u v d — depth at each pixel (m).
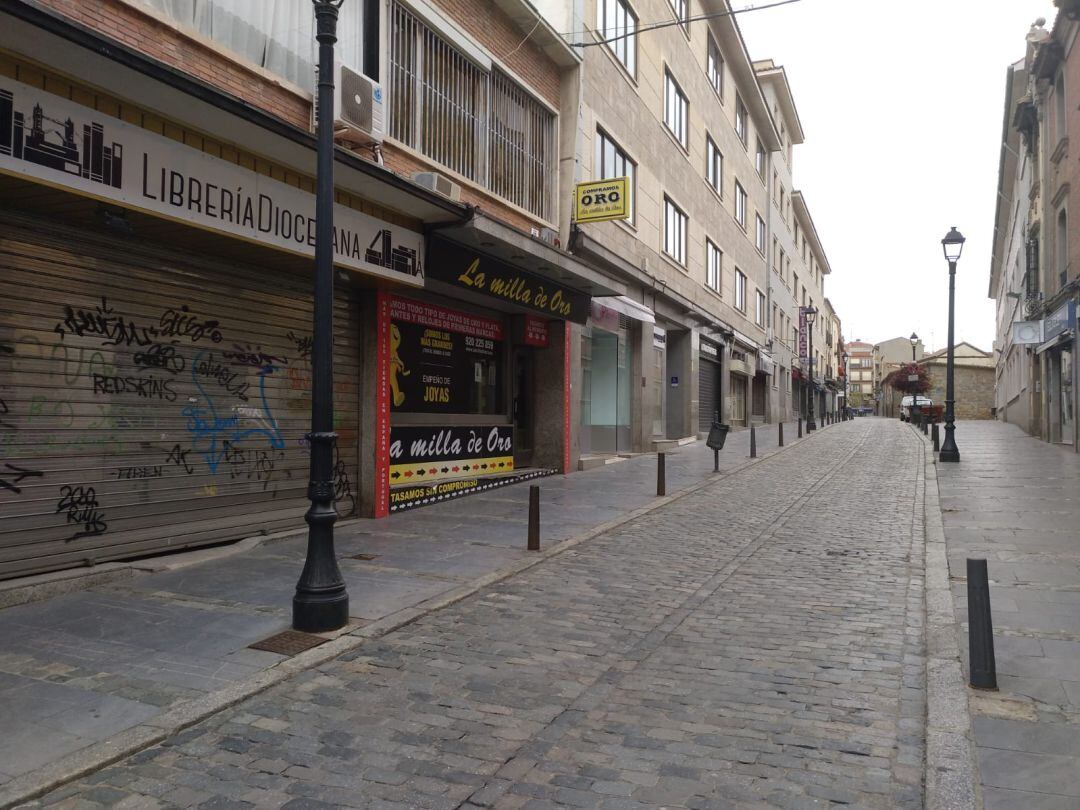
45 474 6.48
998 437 25.33
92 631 5.47
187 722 4.06
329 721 4.15
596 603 6.41
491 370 14.16
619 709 4.30
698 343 25.08
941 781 3.41
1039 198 22.31
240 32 7.95
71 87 5.91
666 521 10.27
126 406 7.19
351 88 8.58
